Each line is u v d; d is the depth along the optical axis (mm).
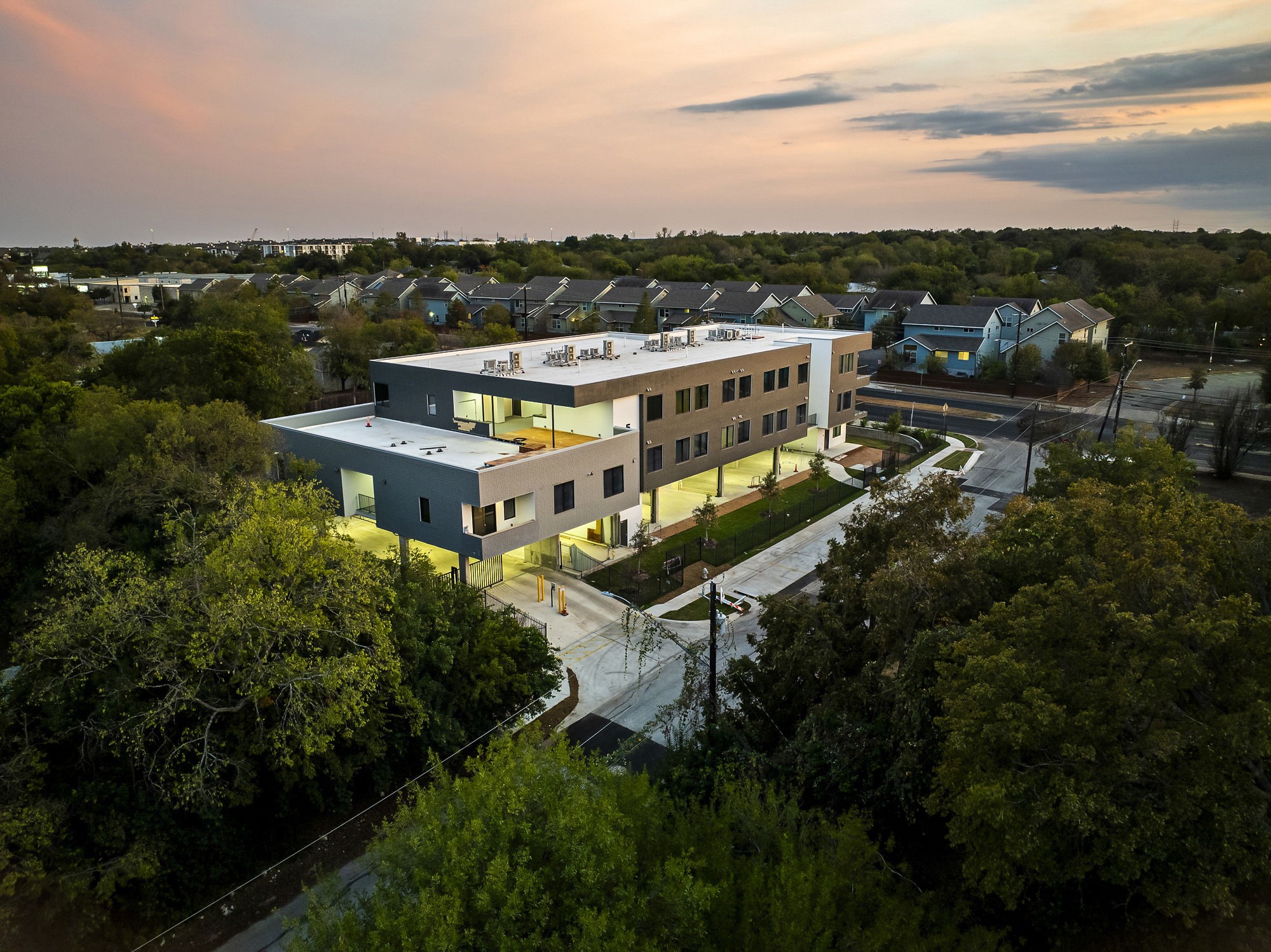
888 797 16859
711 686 21047
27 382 40781
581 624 31109
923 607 18078
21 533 31641
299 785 20297
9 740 17312
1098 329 86688
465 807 12508
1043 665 13328
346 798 20516
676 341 50875
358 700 18234
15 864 16266
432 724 21438
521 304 110812
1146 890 12211
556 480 34125
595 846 11250
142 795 17719
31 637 18406
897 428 56719
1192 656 11875
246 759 18562
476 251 182750
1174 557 13641
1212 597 13602
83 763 17922
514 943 10102
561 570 35812
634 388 38094
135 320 98375
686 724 23953
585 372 39938
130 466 30500
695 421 42344
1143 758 11867
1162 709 12070
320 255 161875
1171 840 11883
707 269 141625
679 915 11039
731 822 14242
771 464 53062
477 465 32719
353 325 74500
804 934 11594
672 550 38031
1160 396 67688
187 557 21531
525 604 32562
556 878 11188
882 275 130250
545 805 11797
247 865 19797
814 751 18031
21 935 16047
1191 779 11688
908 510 21484
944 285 115125
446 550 35812
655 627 26094
